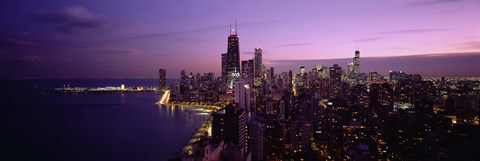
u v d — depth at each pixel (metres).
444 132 158.50
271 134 190.38
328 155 180.00
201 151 68.25
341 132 190.62
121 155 196.12
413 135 173.50
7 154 194.38
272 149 186.75
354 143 172.12
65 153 199.88
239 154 83.06
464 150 129.00
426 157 140.25
